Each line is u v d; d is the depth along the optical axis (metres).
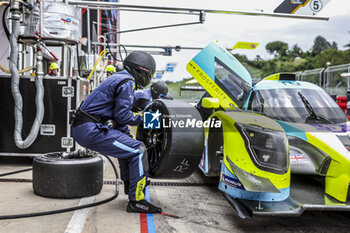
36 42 4.61
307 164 2.80
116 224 2.68
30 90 4.77
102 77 8.89
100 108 2.90
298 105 3.50
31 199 3.24
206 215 3.01
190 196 3.61
